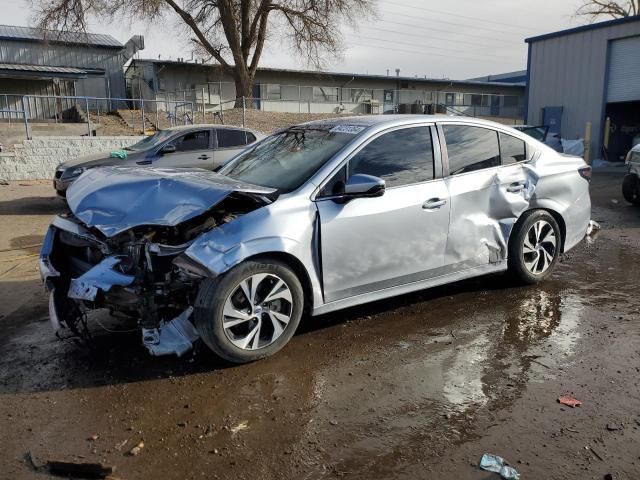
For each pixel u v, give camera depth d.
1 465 2.83
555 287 5.52
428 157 4.66
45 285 4.18
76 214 3.97
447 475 2.71
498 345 4.18
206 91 33.22
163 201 3.82
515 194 5.09
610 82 21.30
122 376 3.75
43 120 25.59
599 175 17.08
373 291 4.38
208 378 3.70
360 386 3.59
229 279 3.66
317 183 4.10
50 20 25.84
